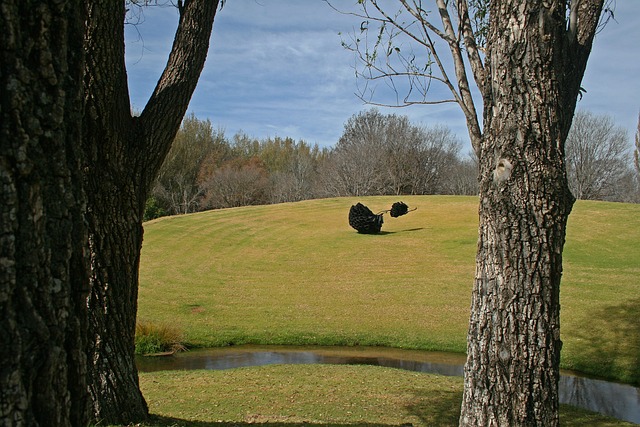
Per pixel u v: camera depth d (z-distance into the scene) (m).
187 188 54.91
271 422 6.39
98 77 4.88
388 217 33.19
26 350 1.73
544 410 4.28
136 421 5.38
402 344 14.48
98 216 5.15
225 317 17.00
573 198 4.43
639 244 22.59
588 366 12.38
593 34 4.89
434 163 63.56
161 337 14.12
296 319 16.69
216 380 9.12
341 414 7.08
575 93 4.76
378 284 20.36
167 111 5.57
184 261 25.53
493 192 4.41
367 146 61.88
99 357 5.24
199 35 5.71
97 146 5.04
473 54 5.12
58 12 1.84
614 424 7.75
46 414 1.80
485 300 4.46
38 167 1.79
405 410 7.41
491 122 4.47
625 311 15.25
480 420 4.44
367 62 5.54
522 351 4.29
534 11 4.23
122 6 4.96
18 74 1.73
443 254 24.30
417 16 5.32
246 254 26.62
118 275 5.34
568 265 20.62
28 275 1.75
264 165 67.19
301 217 35.28
